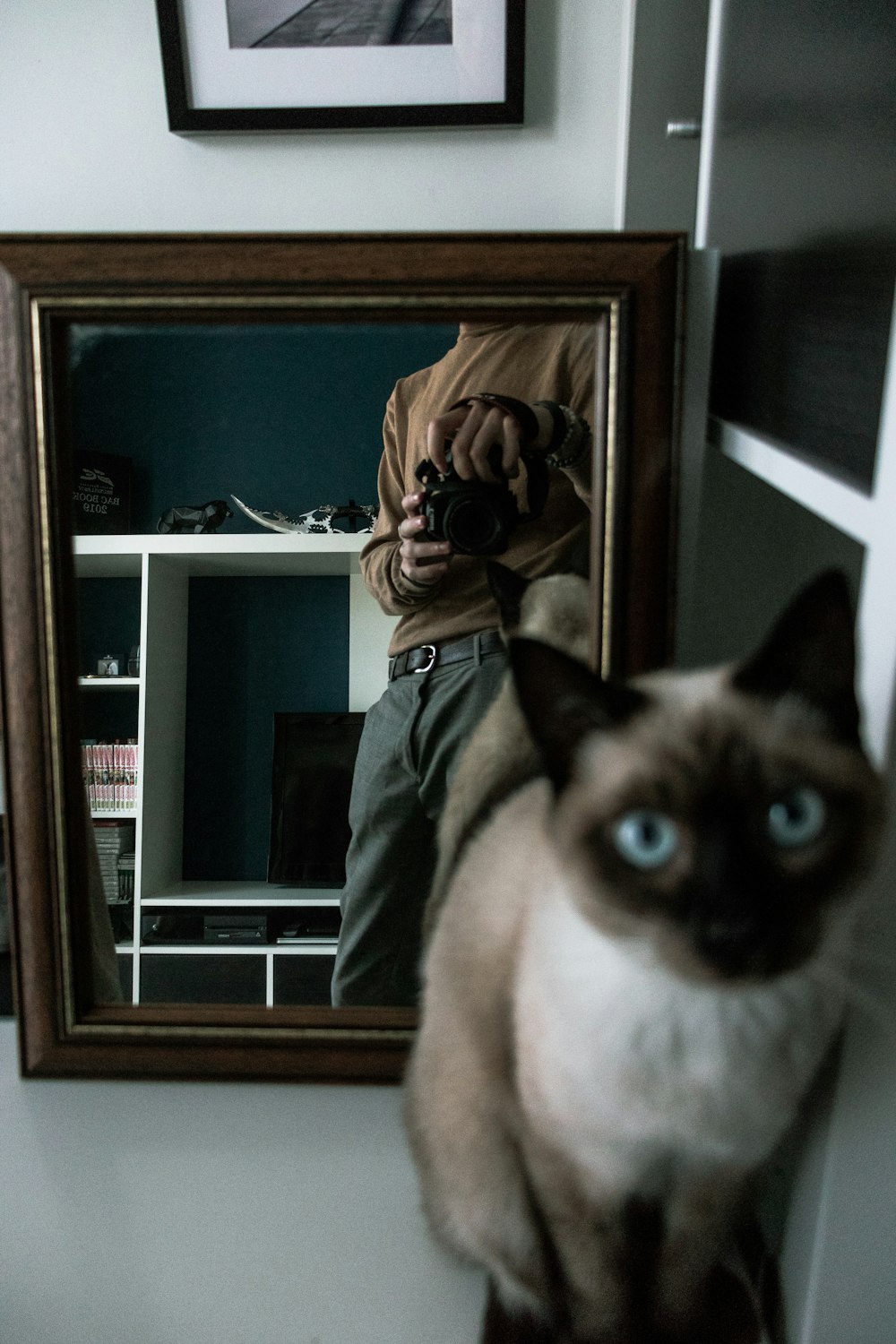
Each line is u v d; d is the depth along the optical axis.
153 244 0.60
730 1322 0.57
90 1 0.75
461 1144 0.58
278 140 0.77
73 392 0.63
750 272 0.63
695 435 0.62
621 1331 0.55
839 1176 0.51
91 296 0.60
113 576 0.64
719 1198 0.52
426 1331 0.69
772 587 0.60
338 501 0.64
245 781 0.65
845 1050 0.50
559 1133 0.49
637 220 0.77
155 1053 0.65
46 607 0.62
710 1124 0.46
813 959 0.43
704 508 0.65
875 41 0.44
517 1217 0.57
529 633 0.62
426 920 0.63
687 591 0.62
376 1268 0.69
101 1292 0.70
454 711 0.62
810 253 0.52
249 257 0.60
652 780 0.41
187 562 0.65
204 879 0.66
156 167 0.77
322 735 0.65
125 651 0.65
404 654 0.64
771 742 0.42
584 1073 0.46
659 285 0.59
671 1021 0.44
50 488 0.62
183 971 0.66
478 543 0.62
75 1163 0.70
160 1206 0.70
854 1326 0.54
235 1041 0.65
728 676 0.46
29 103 0.77
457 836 0.61
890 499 0.42
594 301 0.59
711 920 0.39
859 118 0.46
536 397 0.61
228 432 0.64
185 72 0.75
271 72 0.75
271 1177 0.69
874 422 0.44
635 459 0.60
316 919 0.65
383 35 0.74
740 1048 0.45
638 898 0.41
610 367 0.59
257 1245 0.69
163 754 0.65
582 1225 0.53
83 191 0.77
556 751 0.45
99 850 0.66
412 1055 0.64
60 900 0.64
